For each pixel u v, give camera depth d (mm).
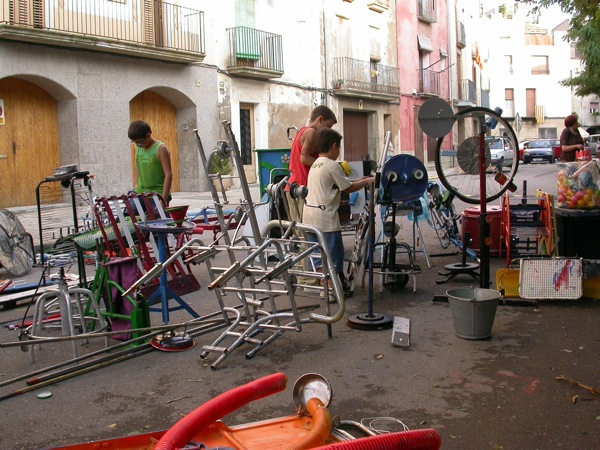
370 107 28938
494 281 6660
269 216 6699
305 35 24359
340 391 3912
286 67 23375
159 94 19516
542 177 23453
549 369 4191
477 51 46250
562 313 5445
